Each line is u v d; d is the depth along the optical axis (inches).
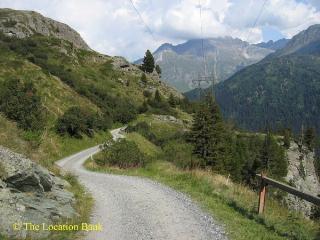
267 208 581.0
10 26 7234.3
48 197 490.0
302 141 6146.7
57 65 5482.3
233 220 495.2
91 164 1658.5
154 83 7357.3
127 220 483.5
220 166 2495.1
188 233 429.4
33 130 1444.4
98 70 6658.5
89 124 3115.2
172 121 5226.4
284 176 4097.0
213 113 2672.2
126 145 1596.9
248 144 4485.7
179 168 1146.0
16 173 439.5
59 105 3548.2
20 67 3941.9
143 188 750.5
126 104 5147.6
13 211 389.1
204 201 611.8
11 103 1609.3
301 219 521.7
